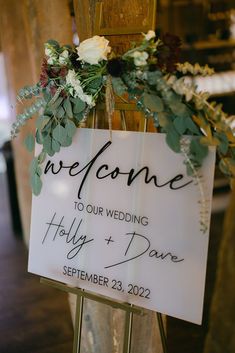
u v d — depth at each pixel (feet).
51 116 5.04
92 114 4.96
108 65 4.42
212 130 4.36
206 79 18.11
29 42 10.59
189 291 4.33
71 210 5.10
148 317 5.73
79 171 5.00
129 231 4.66
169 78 4.15
